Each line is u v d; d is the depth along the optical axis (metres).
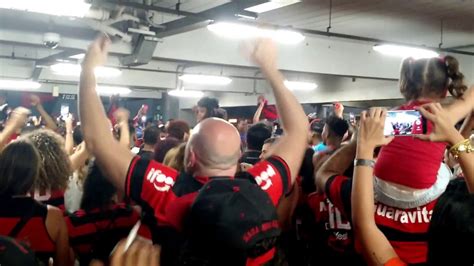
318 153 2.79
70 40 8.93
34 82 13.53
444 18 8.89
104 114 1.53
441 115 1.24
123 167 1.48
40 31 8.96
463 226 0.95
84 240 2.19
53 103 18.16
